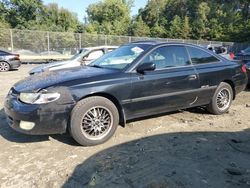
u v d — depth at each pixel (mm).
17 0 47750
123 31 61938
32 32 25984
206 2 67062
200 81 5793
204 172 3781
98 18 67375
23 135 5047
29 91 4328
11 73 15594
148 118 5973
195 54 5930
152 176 3658
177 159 4145
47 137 4949
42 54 26500
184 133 5203
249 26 50094
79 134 4449
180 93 5488
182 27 57188
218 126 5625
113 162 4039
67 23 55406
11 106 4418
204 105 6199
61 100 4297
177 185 3451
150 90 5078
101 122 4648
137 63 5047
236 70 6492
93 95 4602
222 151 4449
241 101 7898
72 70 5203
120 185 3457
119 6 65812
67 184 3488
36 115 4211
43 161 4086
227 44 37281
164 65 5383
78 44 28391
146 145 4637
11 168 3887
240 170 3852
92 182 3518
